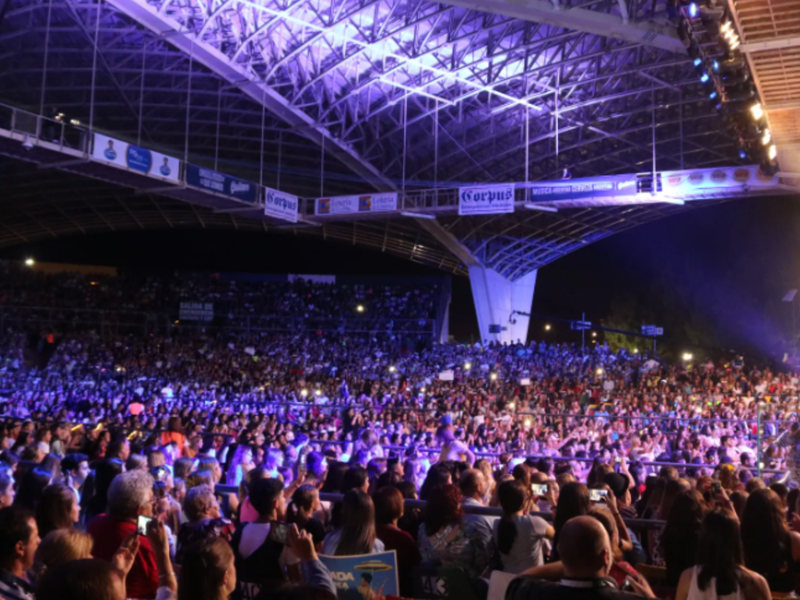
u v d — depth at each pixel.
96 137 31.67
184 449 13.47
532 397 31.69
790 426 15.86
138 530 4.04
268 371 46.38
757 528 5.24
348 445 15.77
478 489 6.85
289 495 7.71
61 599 2.57
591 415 16.64
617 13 29.75
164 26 34.06
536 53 41.25
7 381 38.06
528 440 18.39
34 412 22.17
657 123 45.81
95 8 35.44
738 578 4.29
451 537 5.64
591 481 8.87
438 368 49.19
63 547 3.86
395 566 4.79
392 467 9.82
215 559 3.41
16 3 34.62
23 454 9.62
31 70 39.44
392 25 38.62
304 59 40.69
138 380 40.44
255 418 16.77
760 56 13.58
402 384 40.38
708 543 4.36
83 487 8.20
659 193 38.44
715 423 21.86
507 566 5.55
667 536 5.25
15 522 3.81
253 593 5.06
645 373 40.81
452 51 41.31
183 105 45.81
